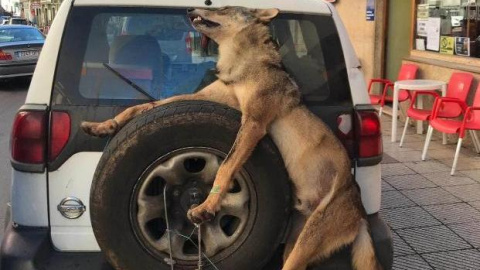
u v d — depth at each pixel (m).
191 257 2.60
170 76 2.94
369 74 9.80
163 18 2.94
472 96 6.87
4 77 13.20
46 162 2.68
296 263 2.63
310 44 3.01
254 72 2.66
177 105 2.48
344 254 2.72
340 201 2.67
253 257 2.58
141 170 2.45
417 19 8.88
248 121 2.55
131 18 2.93
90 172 2.70
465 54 7.71
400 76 8.48
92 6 2.86
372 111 2.92
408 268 3.91
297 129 2.66
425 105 7.78
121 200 2.45
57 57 2.76
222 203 2.54
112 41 2.89
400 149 7.01
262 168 2.53
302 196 2.68
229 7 2.84
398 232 4.50
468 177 5.84
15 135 2.69
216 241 2.57
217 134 2.49
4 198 5.54
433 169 6.14
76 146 2.68
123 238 2.49
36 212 2.71
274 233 2.58
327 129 2.73
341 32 3.02
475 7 7.45
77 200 2.71
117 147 2.42
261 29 2.76
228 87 2.77
